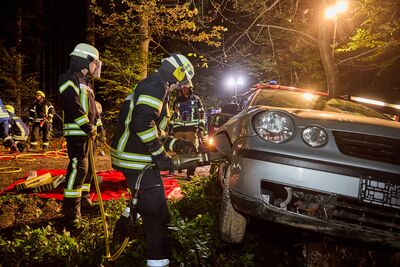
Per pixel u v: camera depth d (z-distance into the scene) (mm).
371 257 3119
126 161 2766
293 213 2840
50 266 3139
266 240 3787
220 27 10109
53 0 24297
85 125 3678
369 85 15344
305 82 15531
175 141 2969
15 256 3221
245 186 2938
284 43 14734
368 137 2920
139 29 10859
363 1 8766
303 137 2908
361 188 2760
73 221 3947
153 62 11672
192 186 5637
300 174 2818
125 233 3359
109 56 10961
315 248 3203
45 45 24438
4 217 4207
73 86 3730
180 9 9789
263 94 4629
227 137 3797
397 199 2754
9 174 6473
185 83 2773
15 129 8578
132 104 2701
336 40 11000
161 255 2785
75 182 3969
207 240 3396
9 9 17438
